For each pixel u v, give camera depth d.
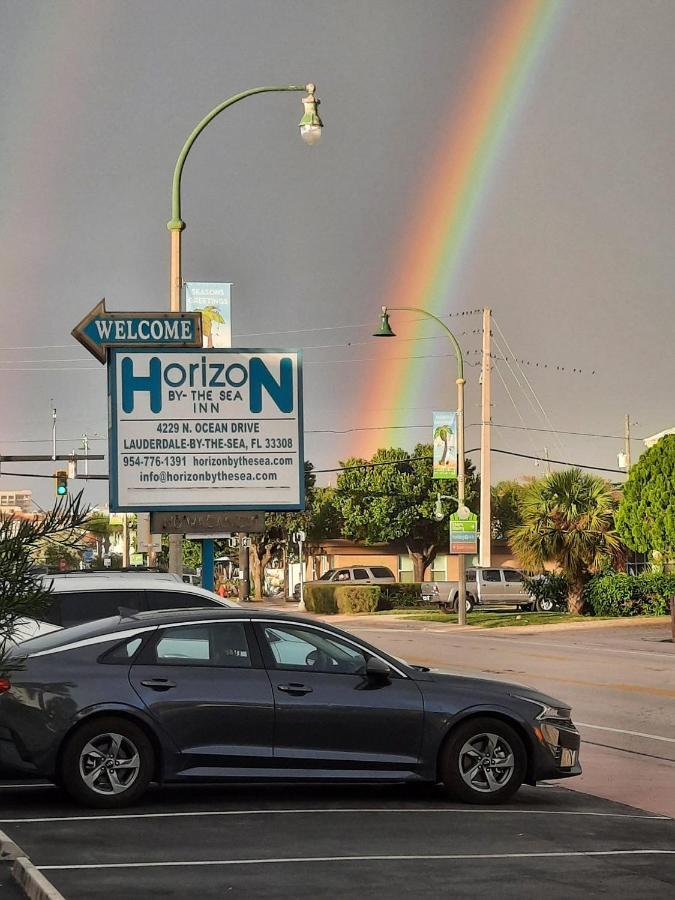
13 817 10.17
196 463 20.14
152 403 20.09
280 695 10.92
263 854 8.77
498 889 7.82
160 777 10.68
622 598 45.16
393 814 10.62
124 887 7.63
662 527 43.06
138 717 10.59
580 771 11.67
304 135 21.69
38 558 8.34
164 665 10.84
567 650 32.19
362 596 58.44
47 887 7.07
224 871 8.17
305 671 11.10
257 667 11.01
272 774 10.87
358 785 12.23
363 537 76.94
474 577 53.22
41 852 8.70
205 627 11.06
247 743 10.83
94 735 10.54
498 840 9.52
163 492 20.06
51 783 12.15
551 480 46.41
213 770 10.75
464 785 11.20
